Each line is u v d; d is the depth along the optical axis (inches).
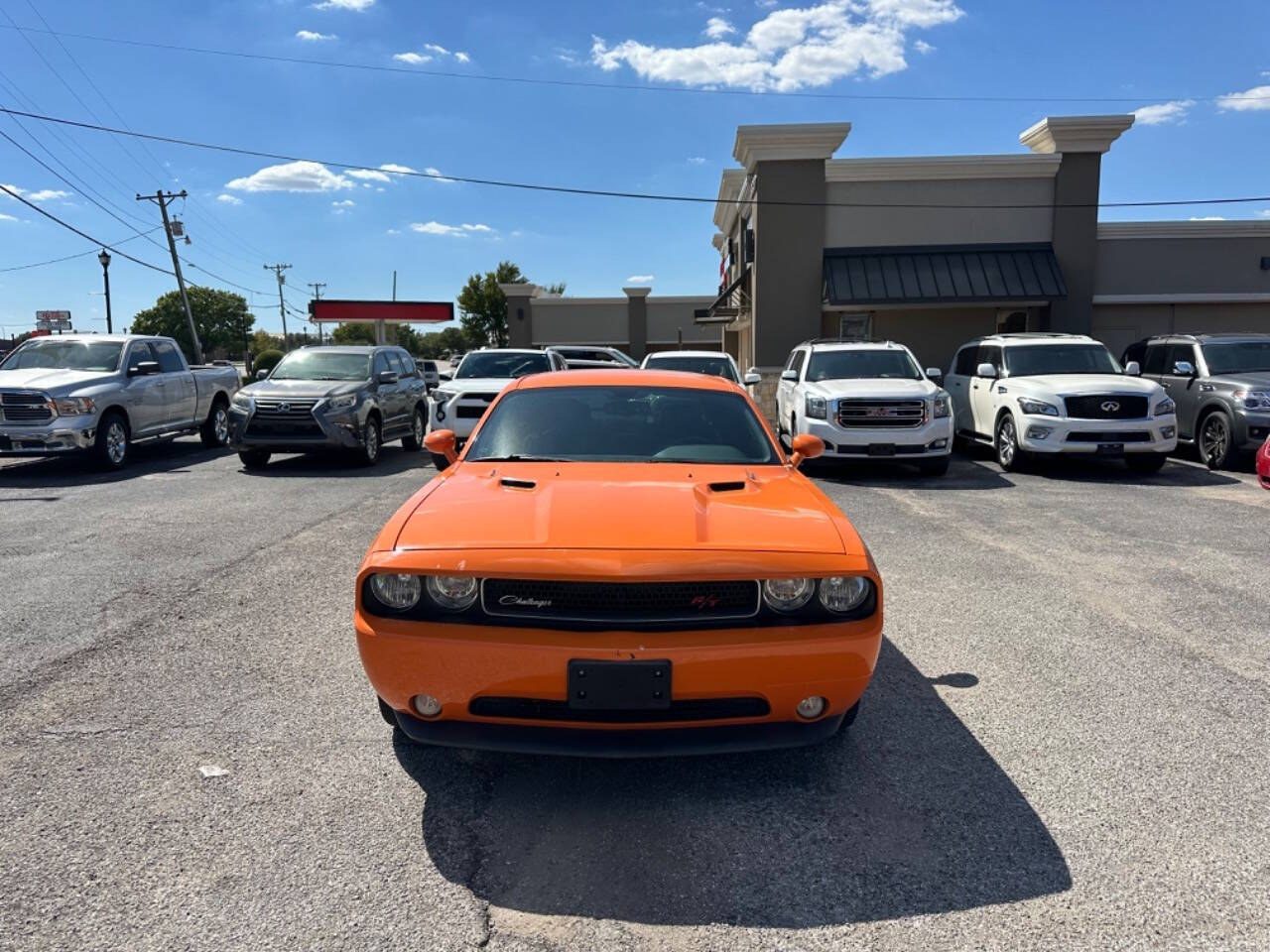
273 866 107.6
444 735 118.3
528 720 115.7
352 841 113.4
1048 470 473.1
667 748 114.5
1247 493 388.8
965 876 106.7
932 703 159.0
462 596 116.4
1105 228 747.4
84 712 152.6
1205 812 121.3
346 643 188.9
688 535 121.0
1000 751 140.3
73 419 443.5
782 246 745.6
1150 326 772.0
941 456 434.3
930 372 480.4
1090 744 142.6
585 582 113.9
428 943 93.8
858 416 430.6
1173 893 102.8
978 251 736.3
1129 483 423.8
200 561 259.4
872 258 735.1
